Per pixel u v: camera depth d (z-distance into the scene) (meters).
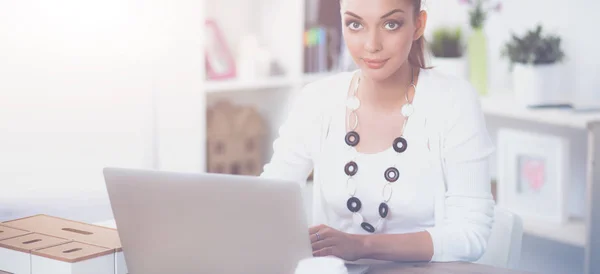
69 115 3.16
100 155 3.26
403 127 1.72
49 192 3.13
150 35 3.30
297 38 3.81
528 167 3.17
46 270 1.44
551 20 3.33
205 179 1.33
